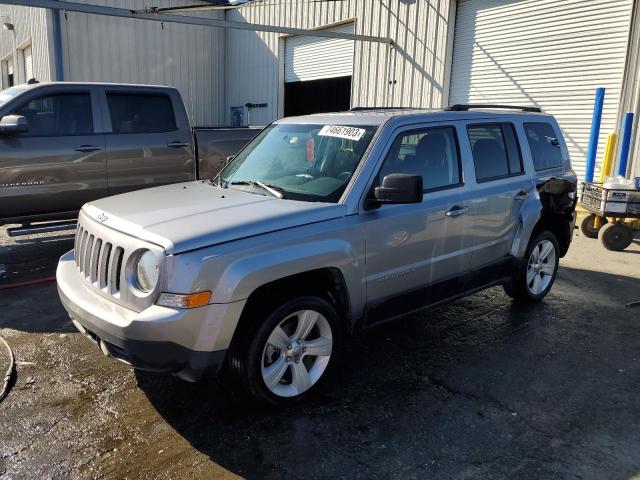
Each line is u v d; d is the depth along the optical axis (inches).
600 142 394.3
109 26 677.9
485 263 186.5
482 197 178.4
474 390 148.7
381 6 560.1
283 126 185.3
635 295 233.9
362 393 146.3
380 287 151.4
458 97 498.9
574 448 122.6
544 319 203.5
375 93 581.0
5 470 112.3
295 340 136.3
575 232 359.6
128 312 121.2
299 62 688.4
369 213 145.8
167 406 138.1
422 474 113.1
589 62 395.5
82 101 267.9
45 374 153.9
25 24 771.4
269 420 132.4
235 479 111.0
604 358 170.6
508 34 449.7
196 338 117.3
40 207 257.8
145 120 287.6
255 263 122.3
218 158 311.4
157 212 135.0
